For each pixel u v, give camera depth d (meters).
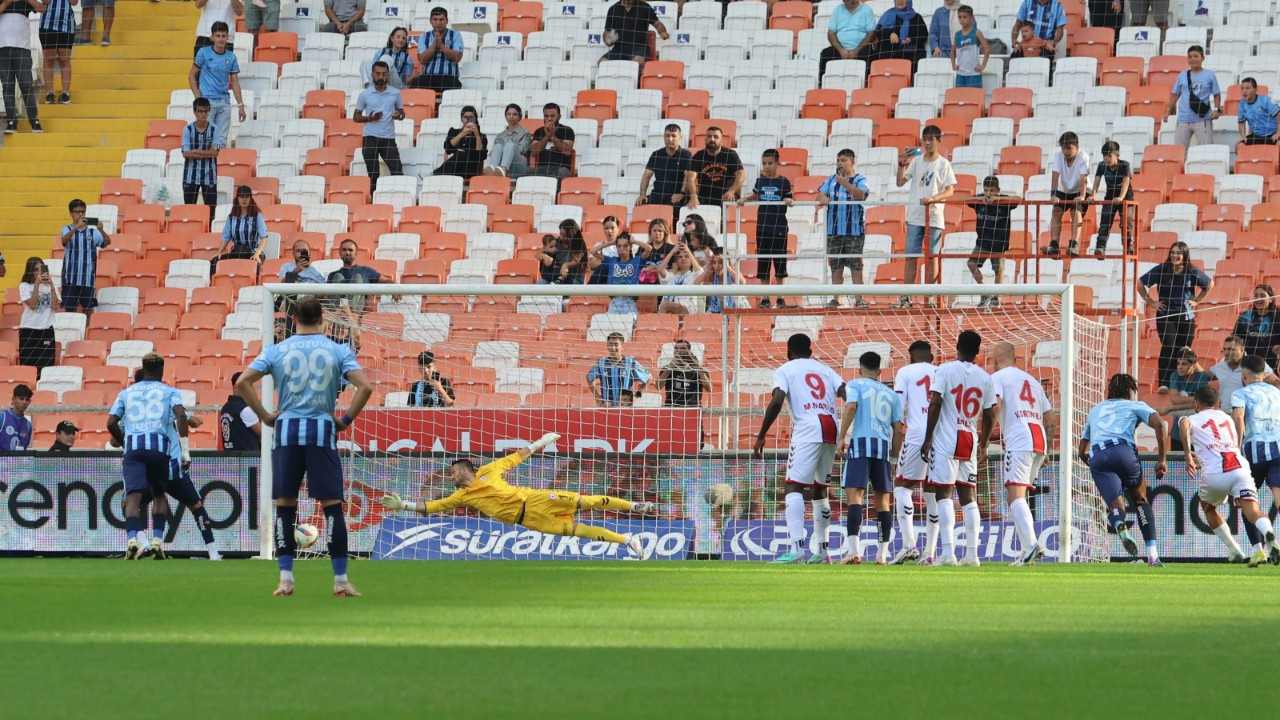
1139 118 85.19
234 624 25.77
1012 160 83.62
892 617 27.19
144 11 101.56
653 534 55.91
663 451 56.75
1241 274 73.00
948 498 47.00
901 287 52.78
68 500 56.31
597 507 51.09
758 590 33.97
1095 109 88.19
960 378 46.88
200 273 81.19
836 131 88.06
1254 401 49.53
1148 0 95.50
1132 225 69.50
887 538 46.91
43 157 93.00
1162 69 91.00
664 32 97.12
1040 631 24.92
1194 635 24.56
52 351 76.31
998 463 55.62
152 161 90.06
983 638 23.77
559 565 46.44
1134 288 65.06
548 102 93.25
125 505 50.53
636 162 86.69
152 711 16.47
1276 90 88.00
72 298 78.38
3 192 90.88
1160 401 67.19
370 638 23.47
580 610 28.44
